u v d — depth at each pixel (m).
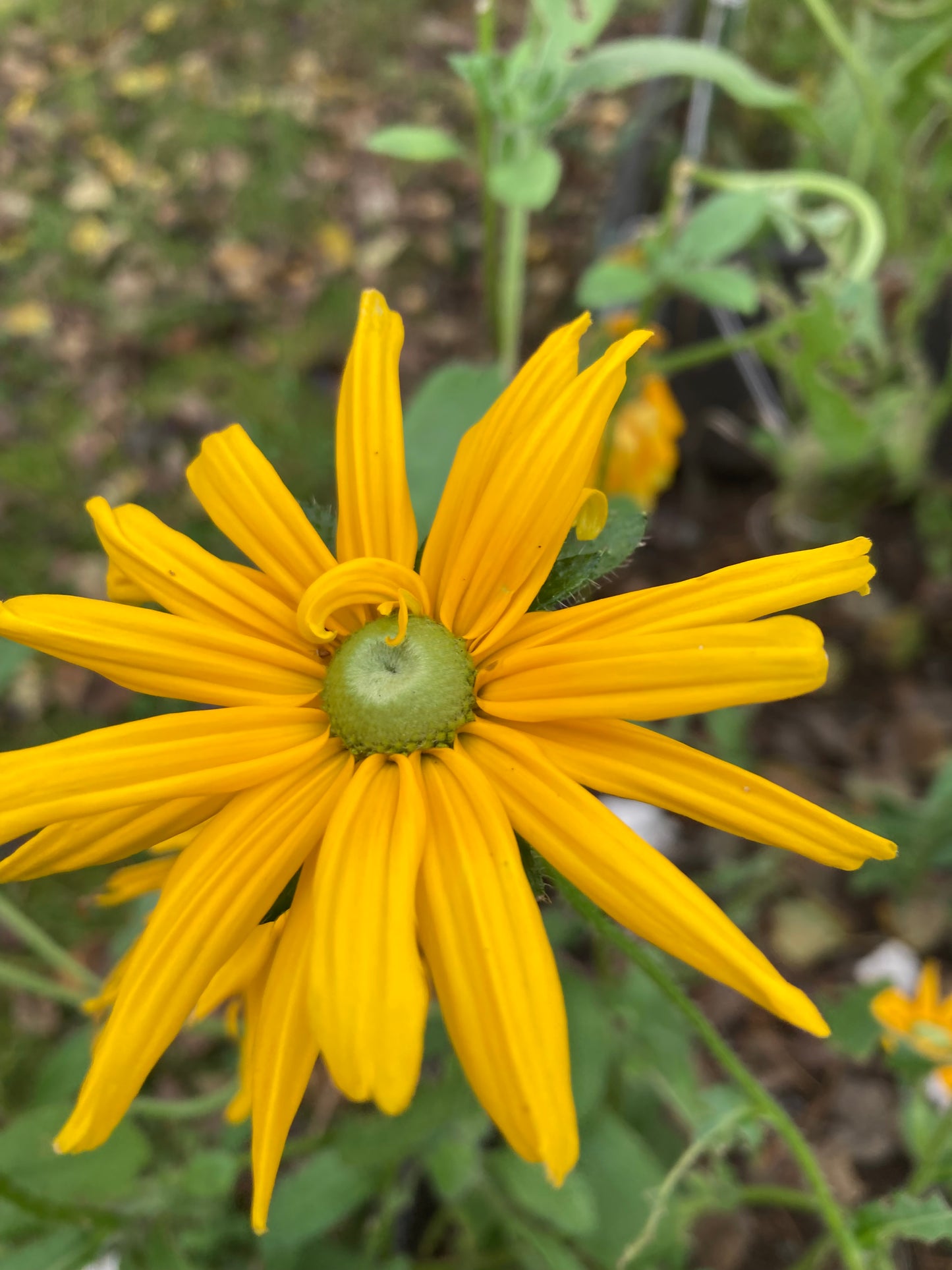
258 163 0.61
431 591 0.14
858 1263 0.16
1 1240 0.21
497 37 0.65
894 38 0.34
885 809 0.33
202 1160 0.21
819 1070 0.31
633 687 0.12
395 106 0.63
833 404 0.27
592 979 0.30
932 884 0.34
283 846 0.13
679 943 0.11
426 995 0.11
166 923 0.12
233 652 0.14
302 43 0.66
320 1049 0.11
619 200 0.50
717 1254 0.28
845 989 0.30
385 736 0.13
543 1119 0.10
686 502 0.45
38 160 0.62
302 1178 0.23
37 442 0.50
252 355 0.53
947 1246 0.28
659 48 0.24
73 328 0.55
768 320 0.40
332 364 0.53
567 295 0.53
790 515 0.43
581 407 0.13
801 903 0.34
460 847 0.12
